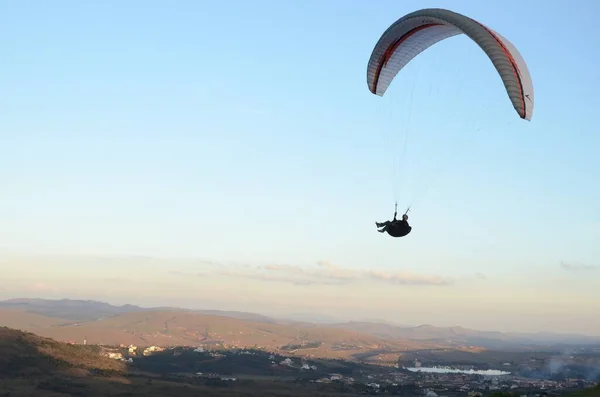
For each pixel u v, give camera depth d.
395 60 47.47
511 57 37.78
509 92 37.00
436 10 40.81
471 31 38.41
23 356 158.75
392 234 39.88
